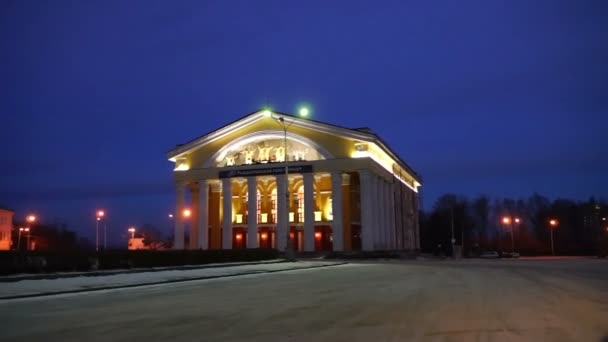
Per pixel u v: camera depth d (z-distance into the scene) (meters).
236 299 14.65
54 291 16.56
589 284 19.11
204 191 60.72
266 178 60.22
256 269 30.83
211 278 24.31
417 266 37.22
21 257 21.53
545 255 91.25
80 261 24.47
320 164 56.53
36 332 9.40
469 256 84.19
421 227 113.12
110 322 10.48
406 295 15.21
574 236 110.00
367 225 54.88
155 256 29.72
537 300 13.58
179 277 23.36
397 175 72.00
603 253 77.50
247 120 60.53
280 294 16.05
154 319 10.82
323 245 60.56
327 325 9.80
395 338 8.39
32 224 97.50
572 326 9.32
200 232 59.91
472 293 15.65
